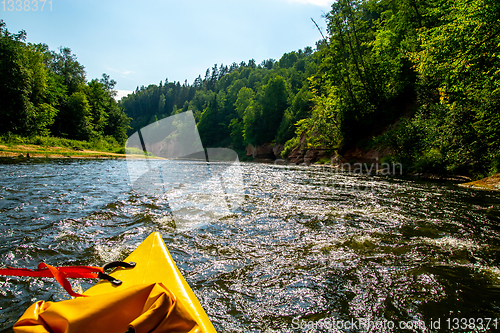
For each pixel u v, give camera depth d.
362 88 27.69
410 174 16.19
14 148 23.88
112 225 4.36
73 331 1.03
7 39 30.66
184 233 4.04
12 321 2.04
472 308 2.34
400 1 24.83
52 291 2.49
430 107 17.72
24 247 3.43
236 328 2.05
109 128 58.59
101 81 68.00
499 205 6.74
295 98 52.84
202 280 2.76
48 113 38.03
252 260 3.26
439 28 13.52
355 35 27.58
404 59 24.70
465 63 12.61
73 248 3.45
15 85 30.50
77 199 6.19
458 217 5.43
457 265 3.20
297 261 3.26
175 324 1.15
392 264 3.21
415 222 5.01
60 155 24.64
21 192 6.85
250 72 119.06
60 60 56.91
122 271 1.75
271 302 2.41
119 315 1.16
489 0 11.62
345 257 3.40
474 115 13.22
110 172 12.14
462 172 13.68
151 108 130.25
